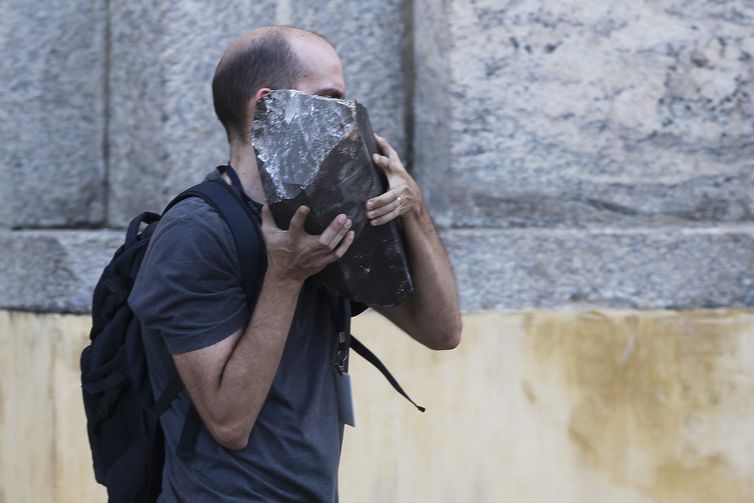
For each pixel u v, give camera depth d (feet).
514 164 38.17
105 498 36.40
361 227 20.02
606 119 38.52
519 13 38.17
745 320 36.86
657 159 38.68
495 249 36.42
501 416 36.19
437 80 37.76
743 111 38.99
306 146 19.25
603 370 36.47
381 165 20.56
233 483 20.53
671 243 36.91
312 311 21.67
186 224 20.20
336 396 22.59
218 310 20.15
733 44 38.93
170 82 37.65
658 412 36.55
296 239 19.43
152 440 21.76
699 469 36.60
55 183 41.93
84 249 36.86
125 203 39.37
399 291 20.97
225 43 37.83
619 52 38.58
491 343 36.22
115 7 39.86
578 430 36.40
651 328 36.60
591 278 36.65
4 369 39.60
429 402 36.11
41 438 37.40
